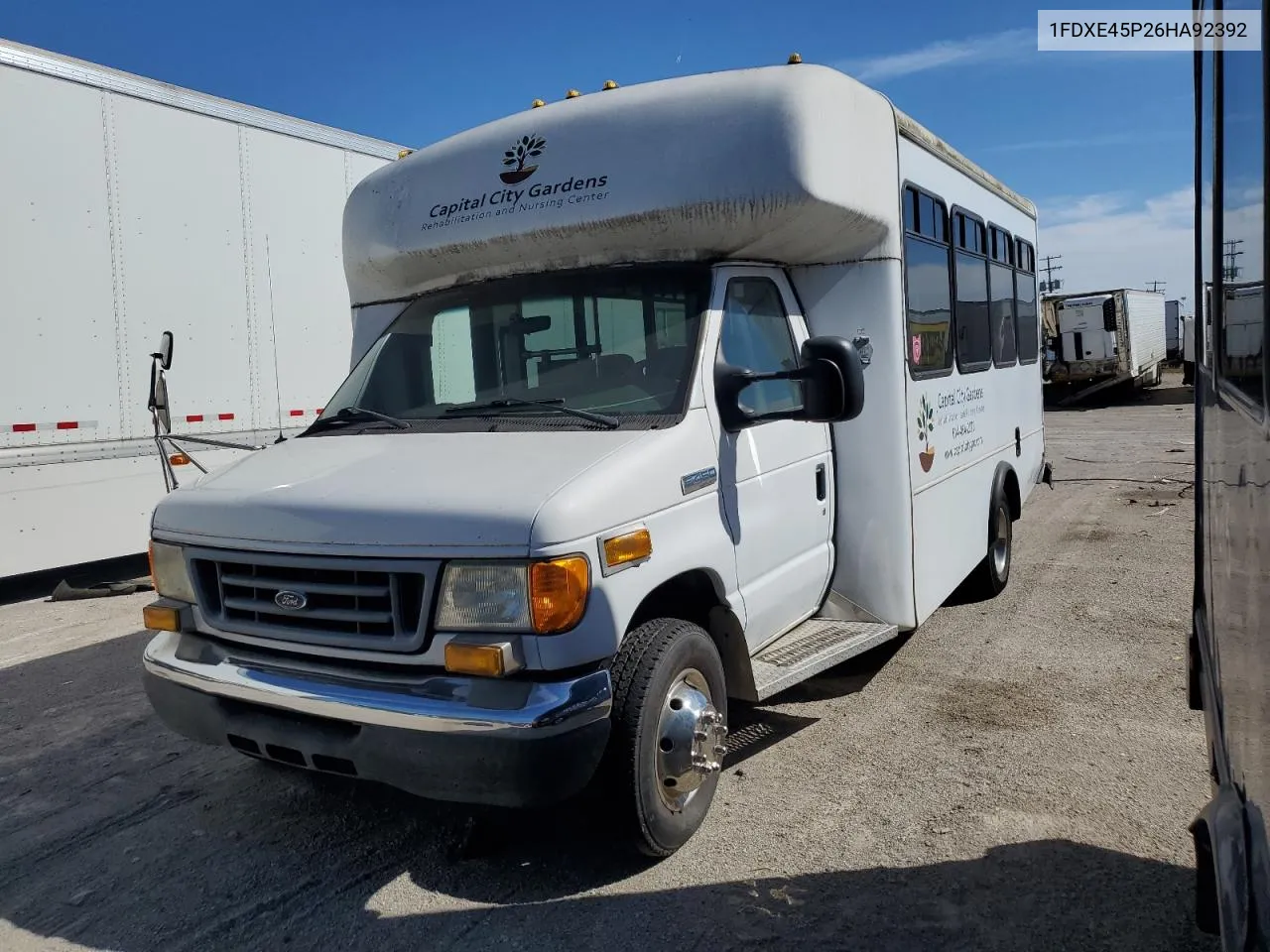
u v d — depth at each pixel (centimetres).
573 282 435
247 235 870
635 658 338
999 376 710
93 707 543
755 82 409
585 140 429
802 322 479
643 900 335
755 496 409
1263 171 167
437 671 312
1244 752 199
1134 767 425
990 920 317
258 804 419
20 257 717
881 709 502
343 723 321
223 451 862
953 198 590
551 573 300
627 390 392
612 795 334
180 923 333
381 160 1005
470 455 353
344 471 354
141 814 413
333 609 325
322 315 943
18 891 356
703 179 402
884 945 306
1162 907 321
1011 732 468
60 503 754
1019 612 682
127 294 783
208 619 353
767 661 423
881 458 479
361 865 367
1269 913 165
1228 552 237
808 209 408
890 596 483
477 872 359
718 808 398
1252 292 186
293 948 317
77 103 746
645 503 338
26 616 752
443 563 307
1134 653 583
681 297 409
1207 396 312
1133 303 2881
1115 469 1430
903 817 386
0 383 713
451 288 472
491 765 296
